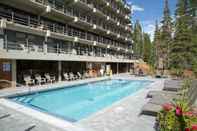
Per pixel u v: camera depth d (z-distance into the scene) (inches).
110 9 1913.1
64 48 1211.2
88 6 1391.5
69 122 331.0
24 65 931.3
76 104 581.3
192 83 486.3
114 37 2016.5
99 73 1448.1
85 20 1429.6
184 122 217.5
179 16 1663.4
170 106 258.8
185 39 1600.6
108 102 615.2
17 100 566.6
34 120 343.0
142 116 365.4
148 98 537.0
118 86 999.6
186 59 1577.3
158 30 2450.8
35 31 921.5
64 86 819.4
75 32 1352.1
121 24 2256.4
